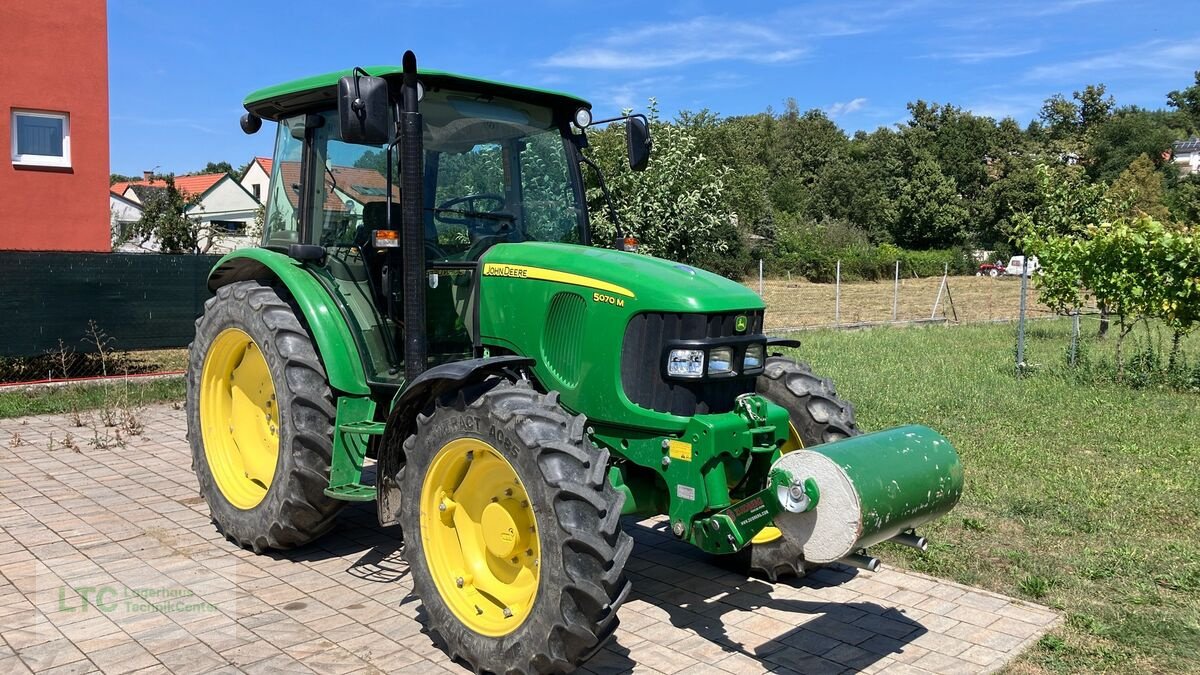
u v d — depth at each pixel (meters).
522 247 4.37
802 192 62.84
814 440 4.55
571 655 3.39
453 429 3.77
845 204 62.19
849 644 3.99
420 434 3.94
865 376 11.05
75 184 12.31
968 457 7.02
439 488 3.94
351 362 4.74
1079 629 4.12
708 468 3.73
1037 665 3.80
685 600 4.50
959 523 5.54
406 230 4.22
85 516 5.70
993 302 28.30
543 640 3.39
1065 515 5.62
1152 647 3.91
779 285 36.09
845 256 40.91
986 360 12.81
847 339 16.00
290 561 4.96
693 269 4.15
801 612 4.35
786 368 4.75
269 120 5.82
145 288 10.68
